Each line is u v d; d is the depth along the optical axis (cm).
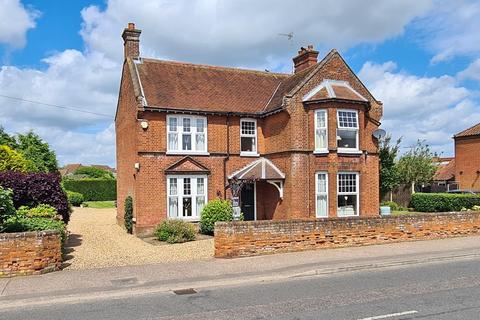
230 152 2255
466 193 3284
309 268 1177
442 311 783
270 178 2133
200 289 994
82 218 2920
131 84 2220
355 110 2166
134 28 2366
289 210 2111
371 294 918
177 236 1766
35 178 1692
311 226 1471
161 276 1103
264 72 2688
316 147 2150
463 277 1080
